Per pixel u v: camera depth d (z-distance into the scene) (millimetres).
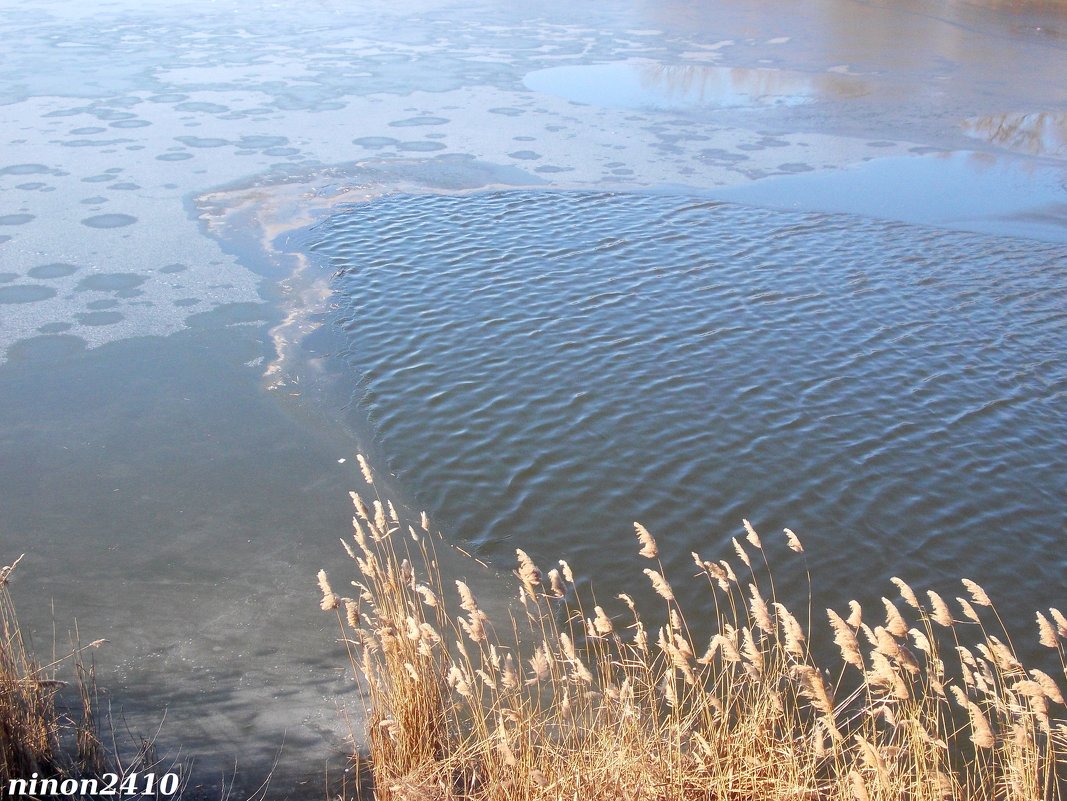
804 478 6945
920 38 22438
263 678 4855
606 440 7363
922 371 8492
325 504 6508
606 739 3893
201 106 16234
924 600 5789
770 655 5199
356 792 4117
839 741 3689
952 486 6891
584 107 16938
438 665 4574
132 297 9547
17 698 3896
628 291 10016
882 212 12367
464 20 24203
